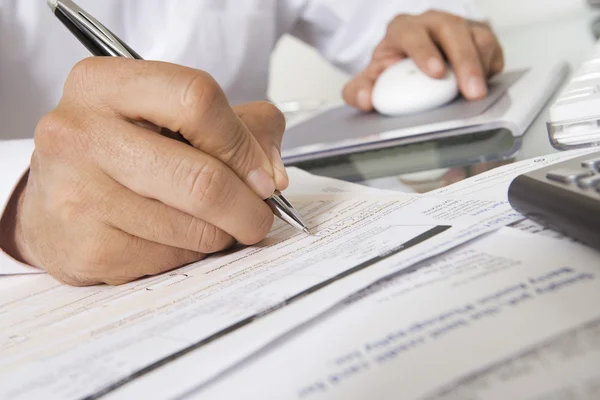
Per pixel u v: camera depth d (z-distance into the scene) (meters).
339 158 0.52
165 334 0.22
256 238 0.33
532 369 0.16
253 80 0.96
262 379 0.18
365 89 0.65
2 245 0.39
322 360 0.18
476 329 0.18
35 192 0.35
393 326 0.19
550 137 0.41
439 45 0.64
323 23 1.01
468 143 0.47
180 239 0.32
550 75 0.59
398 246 0.26
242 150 0.32
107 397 0.19
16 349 0.25
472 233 0.26
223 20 0.88
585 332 0.16
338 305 0.22
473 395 0.15
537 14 1.11
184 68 0.31
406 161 0.46
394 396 0.16
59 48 0.78
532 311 0.18
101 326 0.25
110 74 0.32
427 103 0.58
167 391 0.18
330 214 0.36
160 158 0.30
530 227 0.25
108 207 0.32
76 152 0.32
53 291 0.34
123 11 0.83
